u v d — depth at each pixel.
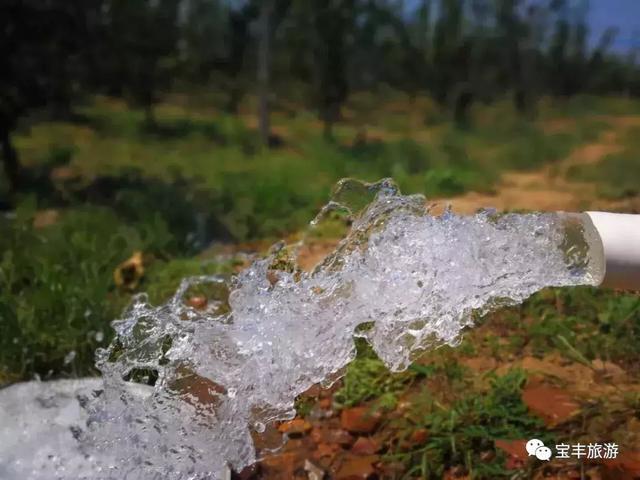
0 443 2.20
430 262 1.75
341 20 11.77
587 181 7.77
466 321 1.80
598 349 2.90
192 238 4.93
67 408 2.36
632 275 1.58
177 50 12.68
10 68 6.91
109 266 3.86
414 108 14.49
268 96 11.88
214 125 12.00
